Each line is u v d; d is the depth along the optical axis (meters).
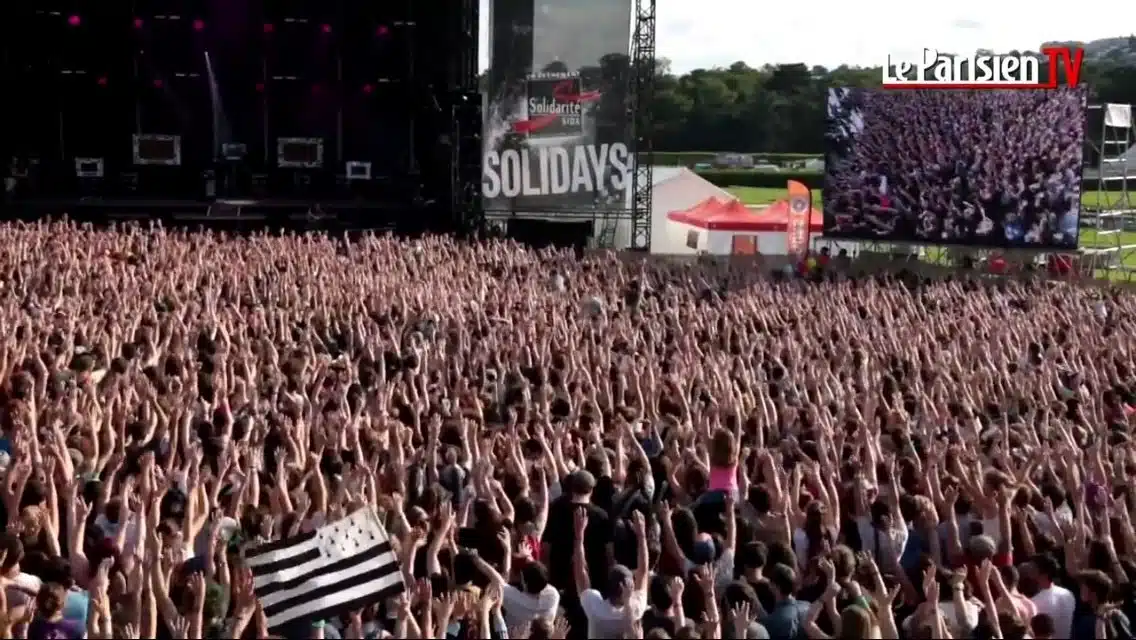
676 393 17.05
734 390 17.62
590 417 15.59
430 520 11.18
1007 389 19.80
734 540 11.00
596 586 11.36
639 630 9.01
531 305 27.08
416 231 52.06
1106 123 52.62
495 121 48.88
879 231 48.69
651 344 22.81
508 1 48.06
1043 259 51.53
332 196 54.94
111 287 26.03
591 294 31.12
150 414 14.22
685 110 129.62
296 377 17.72
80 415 14.04
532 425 14.80
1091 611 10.37
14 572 9.43
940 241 47.94
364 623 9.50
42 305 23.48
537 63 48.47
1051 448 14.78
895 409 16.47
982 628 9.51
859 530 11.66
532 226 49.47
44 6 53.19
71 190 54.09
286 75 56.09
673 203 58.88
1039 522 12.27
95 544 10.32
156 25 54.91
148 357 19.17
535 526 11.45
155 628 9.21
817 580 10.36
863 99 48.12
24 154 53.31
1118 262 55.34
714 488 12.32
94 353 18.78
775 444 15.73
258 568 8.95
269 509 11.35
